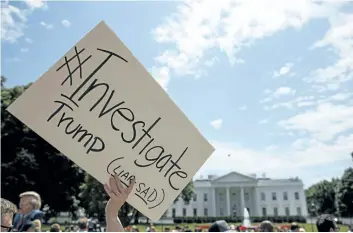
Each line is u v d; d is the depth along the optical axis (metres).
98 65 2.03
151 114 2.14
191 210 107.94
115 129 2.08
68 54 2.00
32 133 43.84
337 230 4.40
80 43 2.01
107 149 2.07
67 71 2.00
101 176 2.06
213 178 115.44
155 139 2.15
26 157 41.78
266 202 107.06
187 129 2.21
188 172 2.21
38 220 4.84
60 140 1.99
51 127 1.97
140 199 2.16
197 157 2.22
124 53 2.07
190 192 84.94
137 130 2.11
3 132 42.22
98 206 46.84
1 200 3.35
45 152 44.16
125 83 2.08
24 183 41.28
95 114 2.04
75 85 2.00
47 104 1.96
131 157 2.12
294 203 106.25
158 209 2.18
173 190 2.19
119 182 2.06
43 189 43.91
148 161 2.15
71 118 2.00
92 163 2.05
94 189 47.34
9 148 42.94
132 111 2.10
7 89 44.06
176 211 108.25
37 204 5.12
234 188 106.88
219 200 107.50
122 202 2.06
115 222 2.02
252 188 107.31
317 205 122.00
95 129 2.04
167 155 2.18
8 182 40.25
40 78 1.97
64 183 46.00
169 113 2.17
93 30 2.03
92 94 2.03
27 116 1.93
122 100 2.08
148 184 2.16
